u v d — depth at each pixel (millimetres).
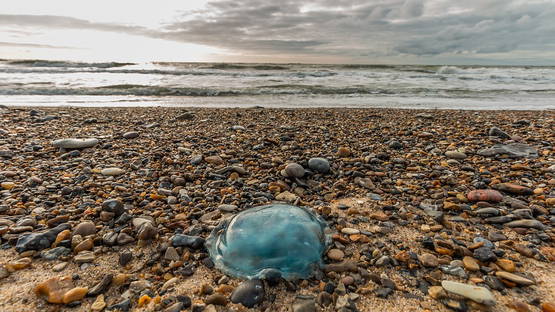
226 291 424
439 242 525
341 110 2113
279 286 436
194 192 739
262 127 1469
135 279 450
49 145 1087
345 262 481
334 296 415
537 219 605
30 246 500
